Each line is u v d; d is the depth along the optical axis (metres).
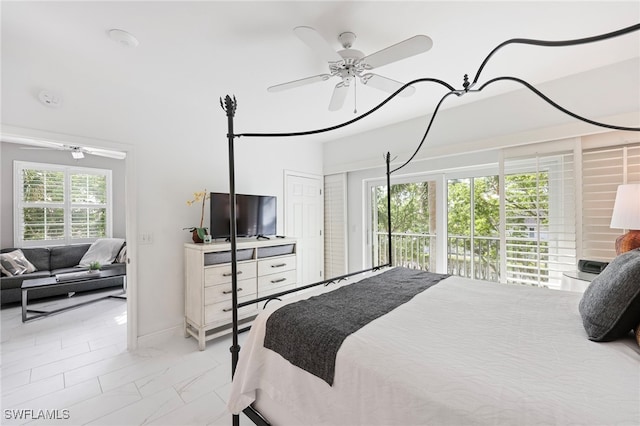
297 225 4.34
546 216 2.63
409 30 1.84
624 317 1.04
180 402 1.90
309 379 1.19
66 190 5.04
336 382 1.09
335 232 4.65
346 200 4.55
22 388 2.04
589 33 1.88
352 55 1.78
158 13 1.66
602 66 2.33
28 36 1.88
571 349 1.04
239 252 2.98
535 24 1.79
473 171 3.46
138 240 2.68
